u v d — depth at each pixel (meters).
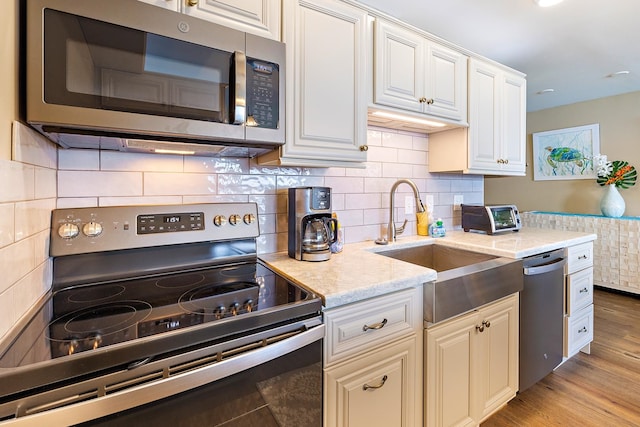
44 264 0.96
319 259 1.38
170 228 1.22
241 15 1.13
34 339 0.69
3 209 0.66
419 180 2.17
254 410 0.80
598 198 3.94
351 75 1.41
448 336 1.30
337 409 1.00
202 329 0.73
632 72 3.04
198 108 1.00
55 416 0.57
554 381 1.92
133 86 0.90
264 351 0.79
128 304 0.91
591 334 2.21
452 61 1.84
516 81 2.27
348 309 1.01
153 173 1.27
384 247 1.77
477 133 2.01
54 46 0.79
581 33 2.26
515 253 1.59
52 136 0.94
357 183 1.87
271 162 1.31
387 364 1.12
